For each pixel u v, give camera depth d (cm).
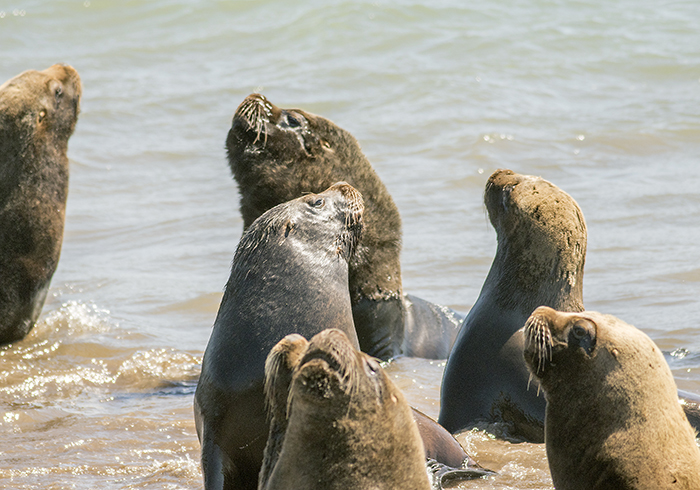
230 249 1916
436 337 1384
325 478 560
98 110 3081
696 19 4006
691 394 961
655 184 2192
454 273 1708
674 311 1417
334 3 4150
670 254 1711
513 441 940
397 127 2780
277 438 613
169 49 3928
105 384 1220
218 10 4356
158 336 1422
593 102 3031
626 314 1422
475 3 4231
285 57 3675
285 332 804
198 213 2184
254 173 1203
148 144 2755
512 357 953
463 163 2422
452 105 2983
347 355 551
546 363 739
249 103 1192
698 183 2178
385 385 573
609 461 704
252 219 1240
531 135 2652
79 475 882
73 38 4153
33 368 1274
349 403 550
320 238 852
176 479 865
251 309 814
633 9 4200
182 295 1633
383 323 1293
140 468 900
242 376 791
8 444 975
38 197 1422
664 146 2530
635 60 3481
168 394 1173
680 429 703
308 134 1218
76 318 1500
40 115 1423
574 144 2572
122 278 1739
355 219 883
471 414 973
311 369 540
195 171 2538
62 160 1471
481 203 2136
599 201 2083
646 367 710
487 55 3575
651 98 3048
